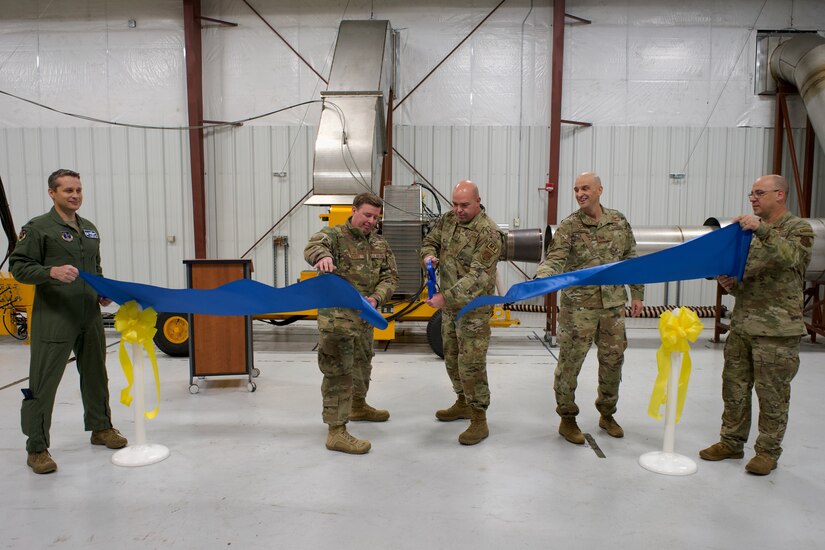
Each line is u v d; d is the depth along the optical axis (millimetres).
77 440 3123
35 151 7715
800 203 6977
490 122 7520
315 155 5496
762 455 2676
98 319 2898
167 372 4660
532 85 7457
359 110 5664
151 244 7754
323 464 2805
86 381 2920
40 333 2639
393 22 7473
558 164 7391
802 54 6594
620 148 7512
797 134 7395
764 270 2539
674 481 2604
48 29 7637
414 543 2086
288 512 2320
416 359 5188
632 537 2131
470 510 2336
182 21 7590
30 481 2605
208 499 2432
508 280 7660
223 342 4082
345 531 2172
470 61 7469
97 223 7758
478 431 3076
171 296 2783
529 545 2076
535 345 5848
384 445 3057
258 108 7633
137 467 2758
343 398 2977
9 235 4766
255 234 7719
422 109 7535
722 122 7457
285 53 7559
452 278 3070
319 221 7668
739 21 7355
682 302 7555
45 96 7695
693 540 2111
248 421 3465
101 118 7699
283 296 2732
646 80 7453
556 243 2980
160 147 7648
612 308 2963
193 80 7402
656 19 7391
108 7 7594
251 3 7535
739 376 2725
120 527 2201
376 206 2934
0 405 3822
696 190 7531
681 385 2807
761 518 2273
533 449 2994
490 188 7574
